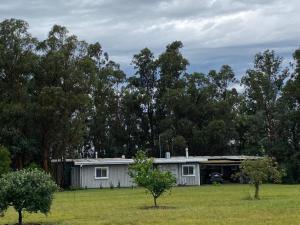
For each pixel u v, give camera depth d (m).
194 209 21.84
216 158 54.97
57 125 51.59
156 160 52.22
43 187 17.86
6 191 17.53
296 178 57.09
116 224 17.62
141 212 21.31
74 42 54.03
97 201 29.92
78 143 53.91
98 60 72.50
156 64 74.50
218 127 65.94
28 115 50.53
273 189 38.81
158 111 73.31
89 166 51.19
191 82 70.62
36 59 52.03
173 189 41.81
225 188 41.62
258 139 65.12
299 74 61.69
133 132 73.75
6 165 41.66
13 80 51.75
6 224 18.62
